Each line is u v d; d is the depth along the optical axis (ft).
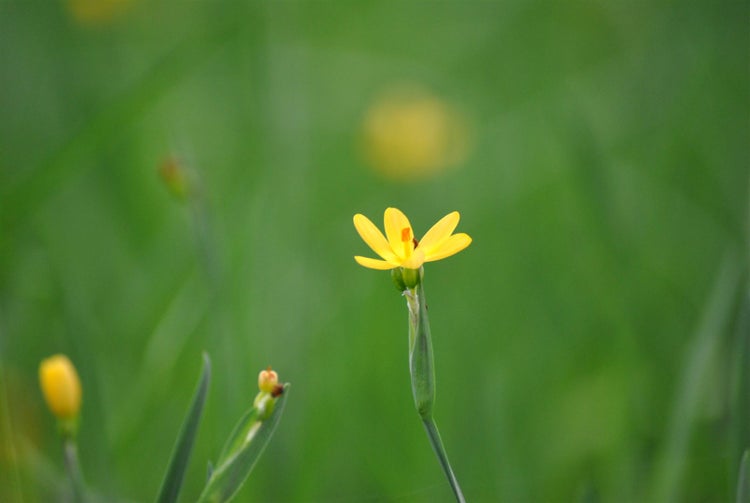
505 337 2.81
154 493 2.26
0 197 2.38
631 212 3.25
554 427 2.42
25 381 2.39
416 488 2.22
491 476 2.19
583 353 2.68
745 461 1.73
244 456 1.69
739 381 1.82
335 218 3.56
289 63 3.27
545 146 3.81
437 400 2.51
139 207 3.21
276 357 2.43
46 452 2.25
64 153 2.39
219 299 2.13
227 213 3.06
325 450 2.17
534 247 3.16
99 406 2.10
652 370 2.46
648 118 3.74
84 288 2.89
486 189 3.75
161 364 2.27
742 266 2.06
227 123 3.81
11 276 2.53
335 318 2.83
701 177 3.39
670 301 2.71
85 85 3.75
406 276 1.71
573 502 2.15
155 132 3.74
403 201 3.78
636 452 2.21
